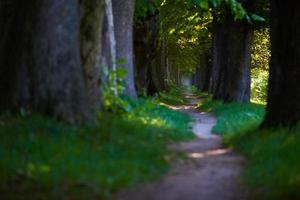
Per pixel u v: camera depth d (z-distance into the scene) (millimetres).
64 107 11078
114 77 14867
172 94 42750
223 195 8109
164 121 15820
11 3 11617
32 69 11133
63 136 10062
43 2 11242
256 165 9586
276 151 10086
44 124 10344
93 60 13562
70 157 8852
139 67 31000
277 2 13227
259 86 44625
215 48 38281
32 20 11250
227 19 29266
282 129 12258
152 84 36438
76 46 11492
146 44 30703
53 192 7332
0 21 11617
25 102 11023
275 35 13328
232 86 29609
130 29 22469
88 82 13406
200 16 32938
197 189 8398
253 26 28609
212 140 14594
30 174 7852
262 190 8062
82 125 11227
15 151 8812
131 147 10422
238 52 29422
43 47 11164
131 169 8711
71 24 11414
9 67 11266
